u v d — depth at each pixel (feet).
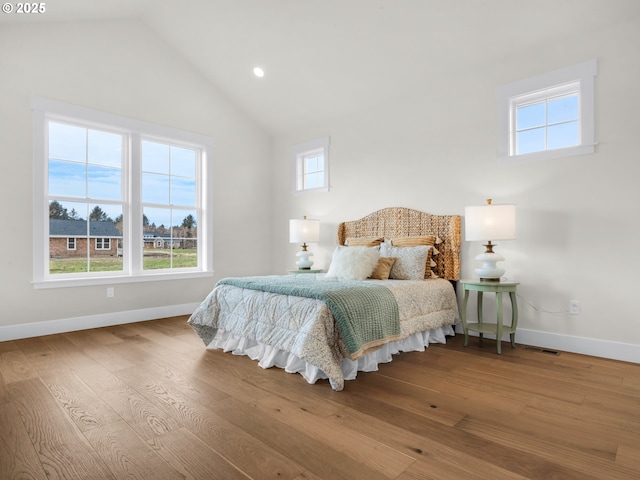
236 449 5.14
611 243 9.36
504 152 11.09
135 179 13.87
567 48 9.95
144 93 14.11
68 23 12.27
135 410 6.36
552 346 10.21
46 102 11.74
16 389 7.29
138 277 13.87
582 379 7.88
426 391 7.24
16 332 11.19
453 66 11.81
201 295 15.84
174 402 6.70
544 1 9.18
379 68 12.71
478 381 7.77
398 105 13.71
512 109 11.16
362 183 14.89
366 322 8.20
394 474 4.57
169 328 12.74
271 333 8.64
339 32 11.85
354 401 6.76
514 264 10.92
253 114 17.48
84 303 12.60
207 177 16.11
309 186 17.51
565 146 10.29
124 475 4.55
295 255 17.63
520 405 6.58
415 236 12.89
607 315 9.41
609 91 9.35
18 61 11.29
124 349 10.17
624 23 9.14
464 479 4.47
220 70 15.43
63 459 4.89
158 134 14.49
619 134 9.22
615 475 4.55
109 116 13.12
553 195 10.23
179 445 5.24
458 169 12.10
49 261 12.10
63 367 8.62
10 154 11.13
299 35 12.48
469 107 11.85
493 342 11.03
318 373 7.84
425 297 10.37
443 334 11.08
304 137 17.13
